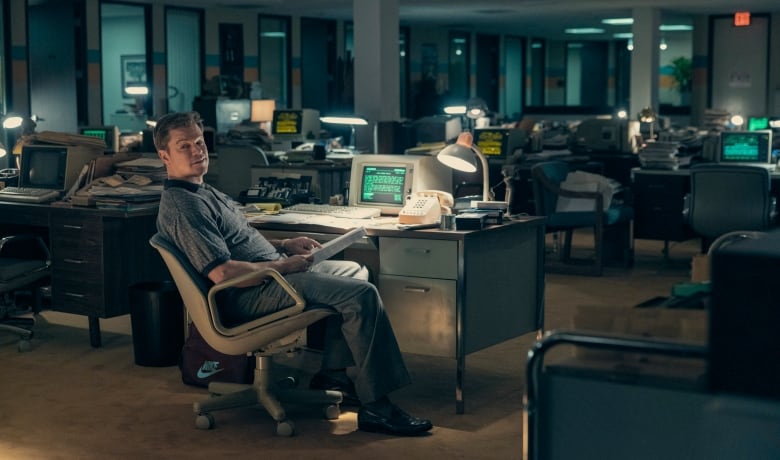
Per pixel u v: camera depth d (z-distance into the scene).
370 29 11.39
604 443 2.02
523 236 4.82
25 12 13.51
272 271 3.90
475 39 21.97
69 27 14.55
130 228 5.56
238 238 4.23
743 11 17.64
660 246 10.11
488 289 4.54
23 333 5.61
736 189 7.48
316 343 5.06
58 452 3.92
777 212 8.24
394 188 5.09
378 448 3.94
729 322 1.61
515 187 9.36
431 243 4.38
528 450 2.08
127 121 16.08
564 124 13.46
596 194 8.04
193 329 4.90
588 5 15.73
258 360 4.25
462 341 4.34
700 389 1.91
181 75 16.44
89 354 5.54
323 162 7.12
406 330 4.50
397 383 4.10
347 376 4.40
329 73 18.78
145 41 15.49
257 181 5.96
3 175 6.82
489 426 4.23
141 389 4.82
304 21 18.25
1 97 13.38
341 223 4.73
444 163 4.84
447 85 21.33
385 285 4.53
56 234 5.59
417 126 9.72
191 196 4.07
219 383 4.45
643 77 16.66
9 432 4.17
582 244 10.00
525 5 15.56
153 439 4.07
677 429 1.94
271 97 17.88
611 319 2.20
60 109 14.77
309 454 3.88
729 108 18.75
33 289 6.26
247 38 16.95
